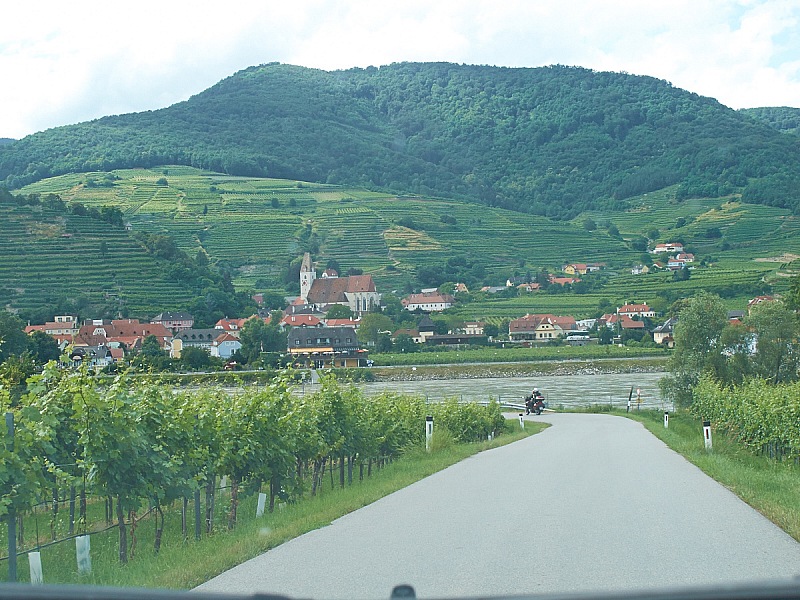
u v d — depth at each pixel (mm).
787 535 12719
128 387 16516
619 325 159000
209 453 17234
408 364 132125
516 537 12930
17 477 12320
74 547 15469
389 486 20281
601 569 10531
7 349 75125
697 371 70250
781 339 67812
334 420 24391
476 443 39469
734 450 30344
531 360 135125
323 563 11398
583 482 20312
